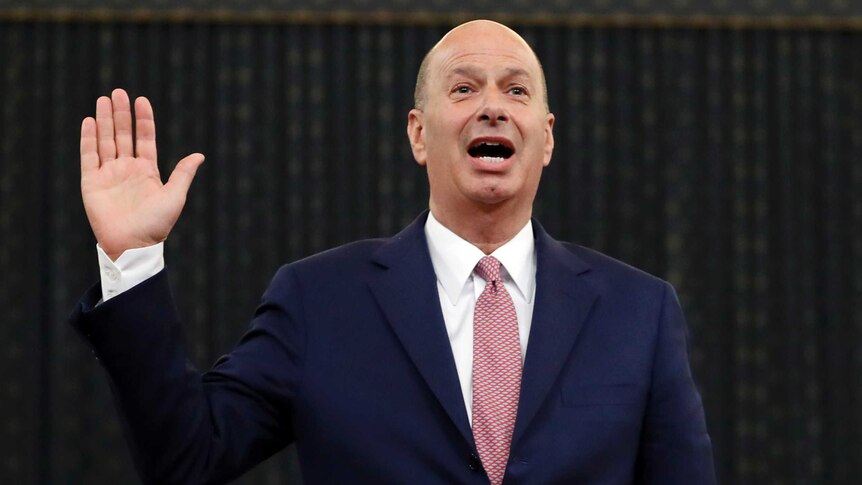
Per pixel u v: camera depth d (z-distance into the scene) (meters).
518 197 4.96
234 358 4.80
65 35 15.66
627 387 4.72
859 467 15.74
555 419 4.61
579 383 4.69
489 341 4.77
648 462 4.78
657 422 4.77
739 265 15.80
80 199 15.52
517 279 4.96
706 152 15.86
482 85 4.95
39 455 15.31
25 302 15.40
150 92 15.61
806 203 15.93
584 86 15.84
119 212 4.49
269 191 15.61
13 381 15.33
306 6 15.71
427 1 15.72
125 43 15.68
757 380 15.77
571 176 15.72
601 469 4.60
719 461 15.67
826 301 15.84
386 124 15.69
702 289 15.77
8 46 15.62
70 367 15.39
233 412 4.66
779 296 15.84
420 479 4.51
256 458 4.75
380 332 4.75
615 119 15.80
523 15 15.71
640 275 5.04
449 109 4.94
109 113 4.66
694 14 15.86
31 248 15.43
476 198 4.88
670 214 15.77
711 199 15.81
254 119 15.66
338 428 4.59
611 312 4.87
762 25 15.95
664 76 15.88
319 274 4.91
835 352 15.81
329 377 4.67
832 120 15.94
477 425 4.61
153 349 4.41
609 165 15.80
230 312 15.49
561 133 15.77
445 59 5.04
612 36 15.90
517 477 4.49
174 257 15.50
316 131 15.67
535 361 4.66
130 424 4.45
